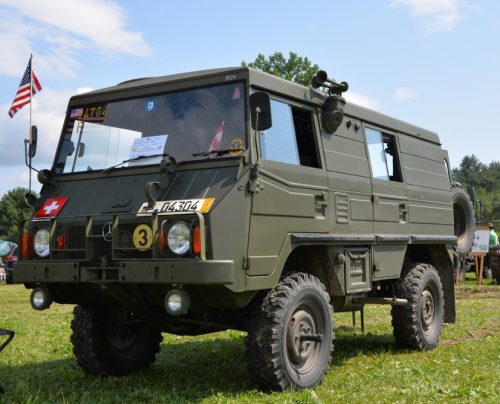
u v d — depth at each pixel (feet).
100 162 20.34
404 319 25.27
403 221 25.88
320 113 21.79
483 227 65.77
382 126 25.72
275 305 18.06
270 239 18.26
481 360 22.59
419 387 18.58
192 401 17.57
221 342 28.07
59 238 18.86
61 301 19.89
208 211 16.57
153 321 19.56
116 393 18.70
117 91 20.84
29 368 22.68
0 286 81.46
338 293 21.44
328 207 21.04
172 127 19.42
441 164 30.22
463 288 56.34
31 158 20.52
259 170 18.08
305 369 19.08
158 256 16.87
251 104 17.81
